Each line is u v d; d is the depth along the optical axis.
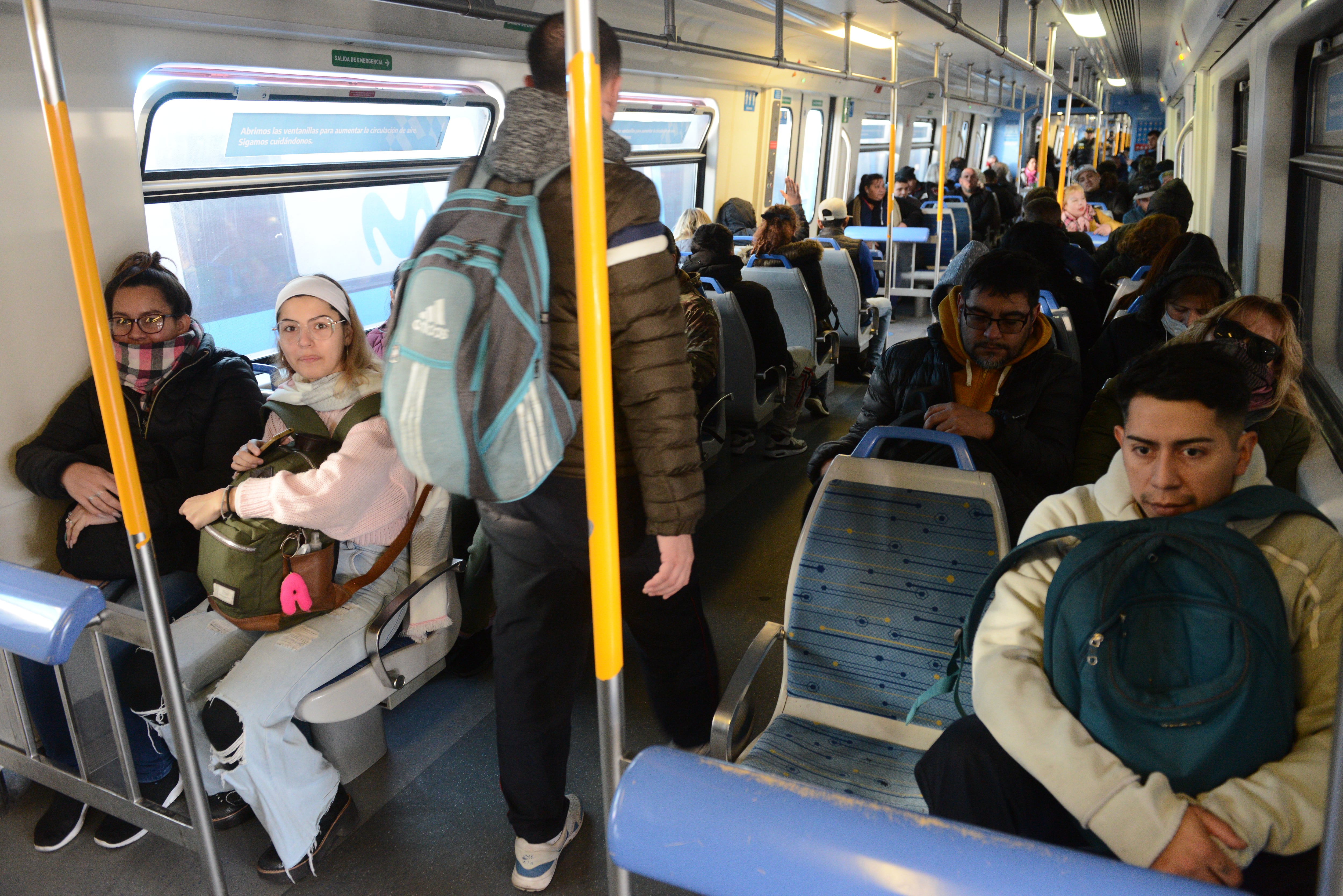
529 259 1.42
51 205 2.49
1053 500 1.67
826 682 2.04
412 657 2.47
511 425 1.42
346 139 3.94
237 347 3.85
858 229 8.98
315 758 2.23
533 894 2.16
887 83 5.96
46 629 1.58
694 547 4.16
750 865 0.87
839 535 2.00
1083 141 19.53
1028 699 1.37
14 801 2.53
